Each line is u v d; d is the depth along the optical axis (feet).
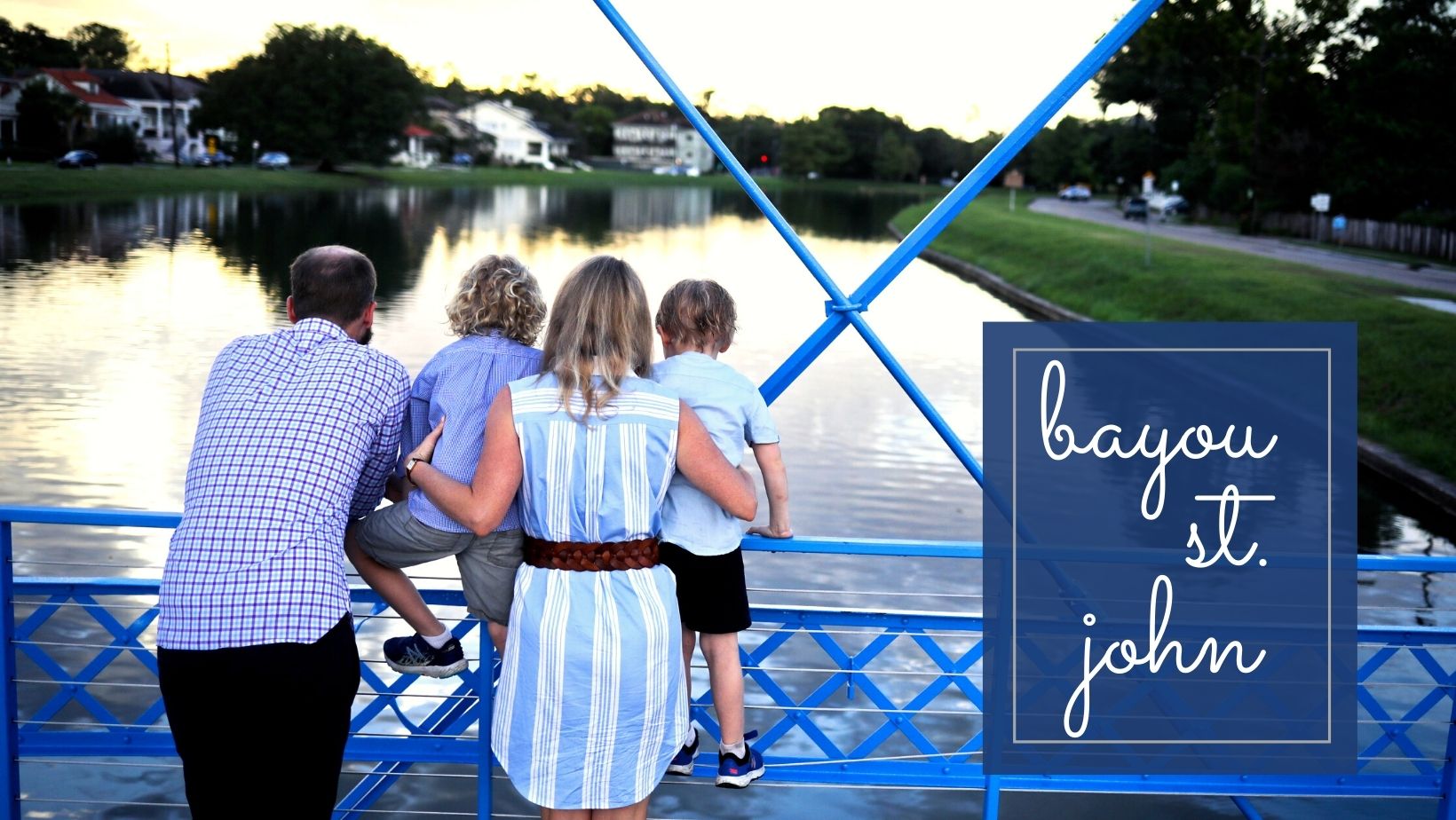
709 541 9.66
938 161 556.10
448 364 9.30
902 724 10.65
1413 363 67.77
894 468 44.70
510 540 9.32
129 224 165.78
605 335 8.69
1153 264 120.26
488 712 10.22
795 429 51.31
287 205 229.66
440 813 16.40
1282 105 200.44
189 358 63.93
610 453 8.64
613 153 584.40
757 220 250.78
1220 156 235.81
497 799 17.16
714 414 9.57
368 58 353.72
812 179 550.36
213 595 8.36
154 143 366.22
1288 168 196.44
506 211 240.53
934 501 40.27
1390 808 17.06
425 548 9.24
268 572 8.41
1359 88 170.50
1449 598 30.55
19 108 291.58
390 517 9.27
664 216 254.06
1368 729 20.01
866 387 62.69
